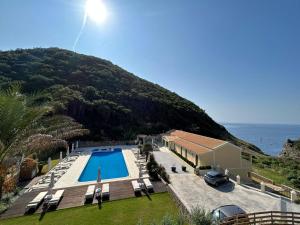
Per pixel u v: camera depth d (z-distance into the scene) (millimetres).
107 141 49125
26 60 73250
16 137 10422
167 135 49125
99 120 56375
